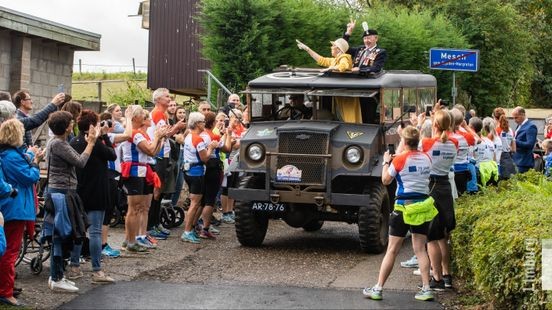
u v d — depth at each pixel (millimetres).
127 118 11609
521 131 16891
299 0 21234
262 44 19906
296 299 9477
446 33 27344
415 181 9422
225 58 19969
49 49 20750
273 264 11602
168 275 10711
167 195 14555
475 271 8875
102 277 10125
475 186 12125
